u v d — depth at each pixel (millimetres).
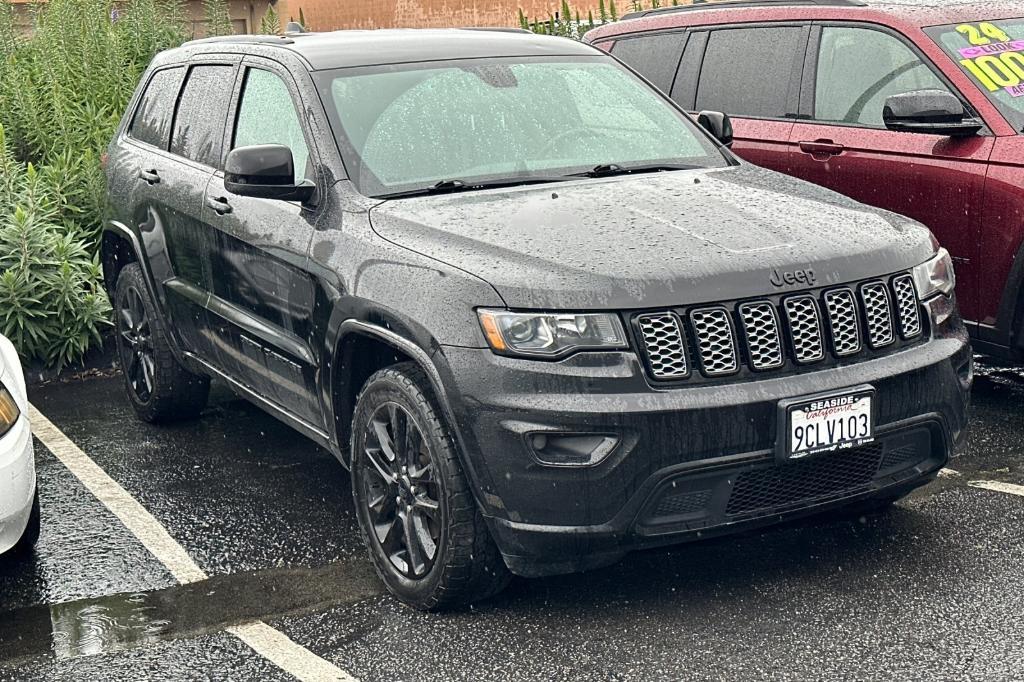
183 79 6258
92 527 5230
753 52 7328
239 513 5324
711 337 3895
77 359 7918
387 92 5047
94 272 7984
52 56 10688
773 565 4496
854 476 4125
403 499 4289
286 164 4668
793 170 6965
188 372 6406
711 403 3805
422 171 4777
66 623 4320
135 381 6723
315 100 4980
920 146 6320
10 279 7645
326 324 4539
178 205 5785
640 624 4078
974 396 6527
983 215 6004
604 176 4918
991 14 6645
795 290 3982
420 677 3811
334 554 4836
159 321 6297
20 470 4336
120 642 4152
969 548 4566
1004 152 5941
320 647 4043
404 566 4320
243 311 5301
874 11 6762
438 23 19344
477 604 4281
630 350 3822
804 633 3961
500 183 4766
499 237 4133
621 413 3746
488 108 5098
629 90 5535
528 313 3846
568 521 3828
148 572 4742
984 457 5602
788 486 4008
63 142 9453
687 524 3891
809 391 3912
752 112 7258
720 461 3826
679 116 5508
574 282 3863
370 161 4766
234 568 4746
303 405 4980
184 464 6004
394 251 4262
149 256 6156
